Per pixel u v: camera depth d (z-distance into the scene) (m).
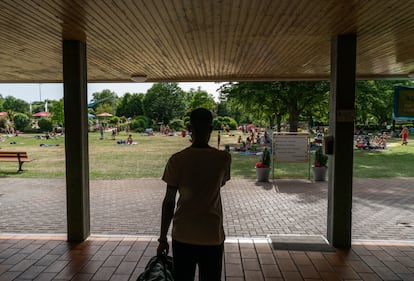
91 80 10.03
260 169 11.16
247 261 4.40
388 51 6.15
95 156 19.34
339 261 4.41
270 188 10.15
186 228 2.28
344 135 4.88
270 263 4.34
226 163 2.40
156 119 64.56
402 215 7.26
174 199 2.39
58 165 15.66
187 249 2.29
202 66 7.85
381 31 4.72
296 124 18.67
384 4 3.65
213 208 2.31
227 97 19.86
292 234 5.99
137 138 35.12
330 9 3.82
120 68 8.05
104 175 12.80
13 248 4.83
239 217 7.09
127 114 75.00
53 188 10.33
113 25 4.41
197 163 2.34
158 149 23.66
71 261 4.38
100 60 7.00
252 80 10.05
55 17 4.08
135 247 4.88
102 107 78.31
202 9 3.84
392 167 14.64
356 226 6.50
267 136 26.11
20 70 8.17
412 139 31.23
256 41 5.39
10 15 3.98
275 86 17.81
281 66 7.89
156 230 6.27
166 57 6.71
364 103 19.97
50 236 5.38
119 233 6.09
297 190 9.85
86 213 5.26
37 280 3.86
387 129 44.22
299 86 17.59
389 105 26.06
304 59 6.98
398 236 5.92
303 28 4.60
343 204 4.92
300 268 4.20
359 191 9.72
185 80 9.97
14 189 10.17
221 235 2.34
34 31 4.64
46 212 7.56
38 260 4.41
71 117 5.09
